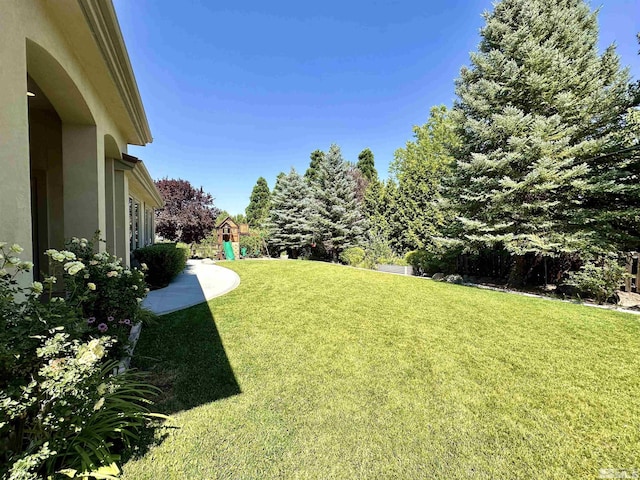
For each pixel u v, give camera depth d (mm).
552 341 4566
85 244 3723
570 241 8031
